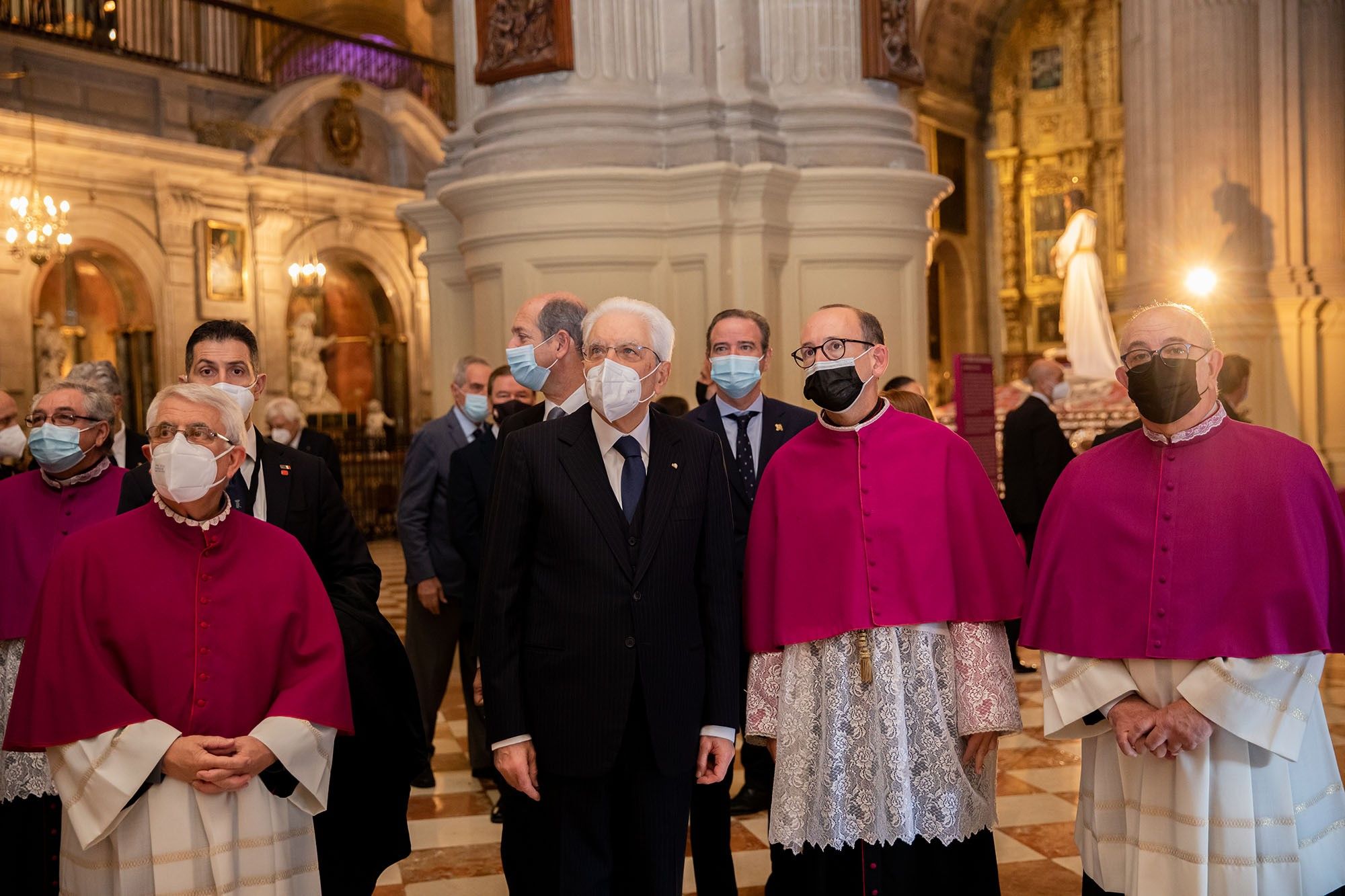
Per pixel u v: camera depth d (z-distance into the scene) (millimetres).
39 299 17578
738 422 3961
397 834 3039
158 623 2541
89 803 2422
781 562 2984
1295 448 2596
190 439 2529
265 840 2539
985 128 24094
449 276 8023
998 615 2844
